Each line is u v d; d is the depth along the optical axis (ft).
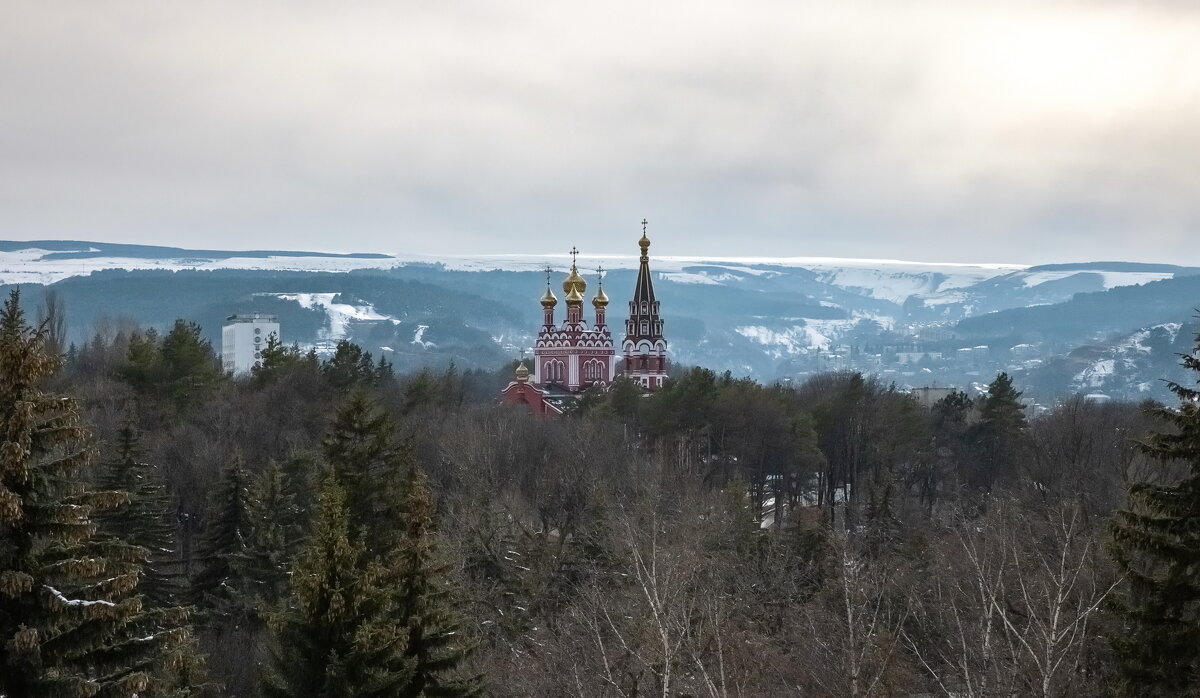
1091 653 154.71
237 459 260.62
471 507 276.41
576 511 342.23
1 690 98.48
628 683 159.63
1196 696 122.21
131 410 330.13
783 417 431.02
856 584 146.41
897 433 451.12
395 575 131.75
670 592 167.94
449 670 148.15
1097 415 459.73
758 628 191.01
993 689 126.72
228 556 241.35
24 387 100.32
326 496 126.31
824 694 140.26
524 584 223.51
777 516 400.47
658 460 368.48
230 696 198.90
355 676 119.96
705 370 445.37
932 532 280.51
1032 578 173.99
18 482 98.99
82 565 100.37
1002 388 451.94
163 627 123.54
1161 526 125.49
